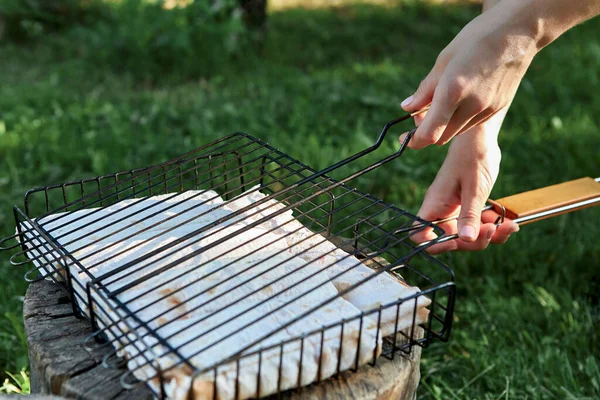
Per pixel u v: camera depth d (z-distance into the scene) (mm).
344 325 1243
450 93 1352
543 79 4883
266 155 1816
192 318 1247
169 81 5094
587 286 2660
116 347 1259
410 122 4102
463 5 7371
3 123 3994
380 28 6512
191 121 4023
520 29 1372
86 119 4164
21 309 2393
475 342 2336
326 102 4371
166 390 1117
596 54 5422
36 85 4820
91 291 1317
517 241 2898
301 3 7750
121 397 1223
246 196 1743
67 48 5758
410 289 1363
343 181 1434
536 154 3725
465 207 1737
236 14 5574
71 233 1515
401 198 3273
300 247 1502
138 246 1445
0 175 3402
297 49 5953
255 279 1358
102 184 3215
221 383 1132
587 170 3555
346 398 1246
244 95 4605
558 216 3094
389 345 1409
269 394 1196
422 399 2160
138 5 5578
